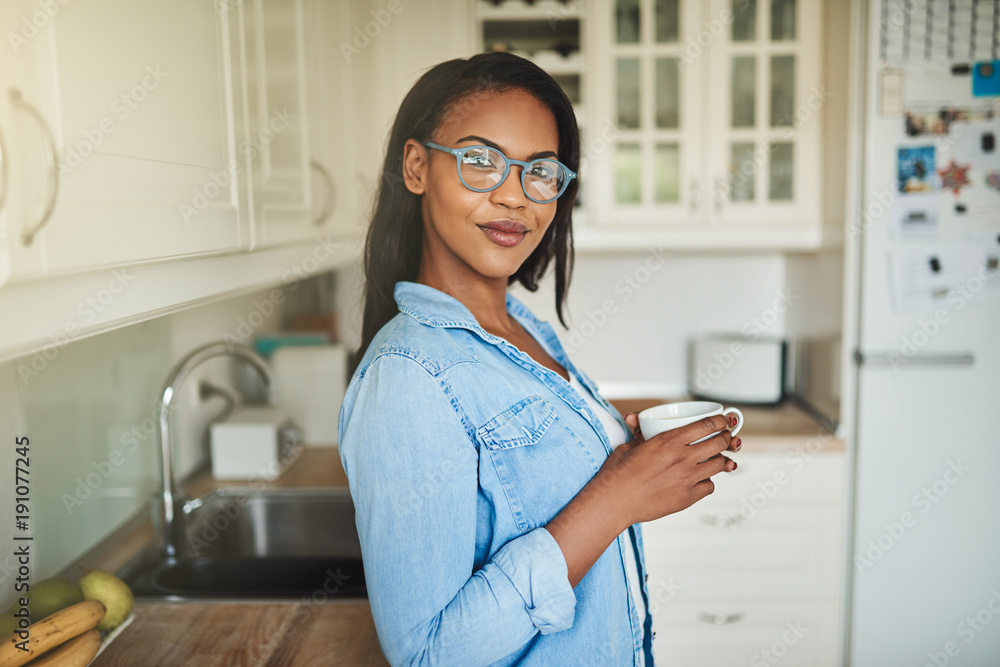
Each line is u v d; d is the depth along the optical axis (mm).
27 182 604
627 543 915
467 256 832
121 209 749
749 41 2248
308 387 2215
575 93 2281
